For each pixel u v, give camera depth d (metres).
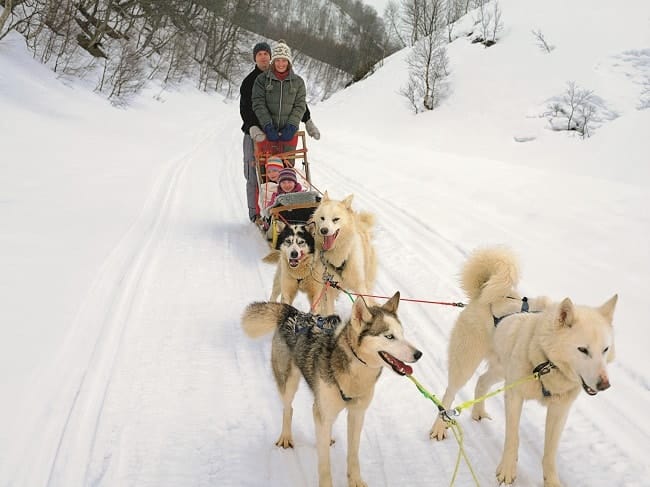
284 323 3.80
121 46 30.48
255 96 8.06
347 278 5.55
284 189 7.61
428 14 40.34
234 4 45.12
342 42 76.12
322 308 5.66
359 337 3.07
